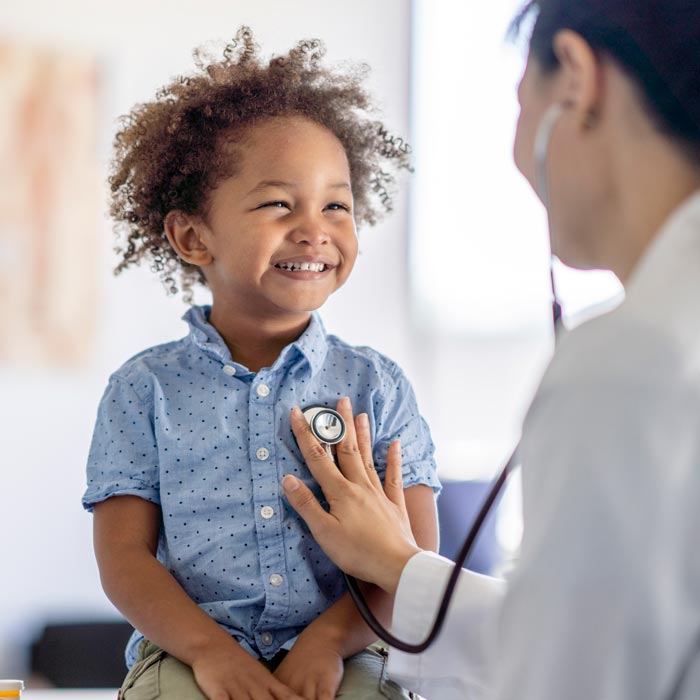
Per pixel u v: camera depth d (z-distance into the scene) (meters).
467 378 4.07
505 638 0.78
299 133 1.36
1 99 3.46
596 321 0.77
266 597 1.24
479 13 4.07
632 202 0.83
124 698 1.19
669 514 0.70
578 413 0.73
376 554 1.13
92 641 3.15
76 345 3.53
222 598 1.26
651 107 0.81
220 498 1.27
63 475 3.50
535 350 4.02
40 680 3.12
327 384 1.36
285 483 1.20
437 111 4.08
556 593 0.72
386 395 1.38
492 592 1.07
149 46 3.63
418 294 4.08
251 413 1.30
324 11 3.92
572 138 0.85
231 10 3.75
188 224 1.43
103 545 1.27
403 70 4.04
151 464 1.30
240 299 1.35
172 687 1.15
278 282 1.31
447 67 4.07
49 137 3.51
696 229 0.77
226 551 1.26
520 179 4.07
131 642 1.35
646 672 0.71
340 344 1.44
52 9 3.54
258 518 1.26
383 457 1.37
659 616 0.70
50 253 3.50
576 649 0.72
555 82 0.86
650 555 0.70
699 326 0.73
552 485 0.73
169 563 1.29
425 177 4.08
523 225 4.06
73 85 3.54
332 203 1.36
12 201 3.47
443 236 4.07
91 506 1.32
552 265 0.89
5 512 3.45
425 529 1.34
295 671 1.16
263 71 1.46
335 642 1.19
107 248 3.56
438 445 4.02
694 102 0.79
